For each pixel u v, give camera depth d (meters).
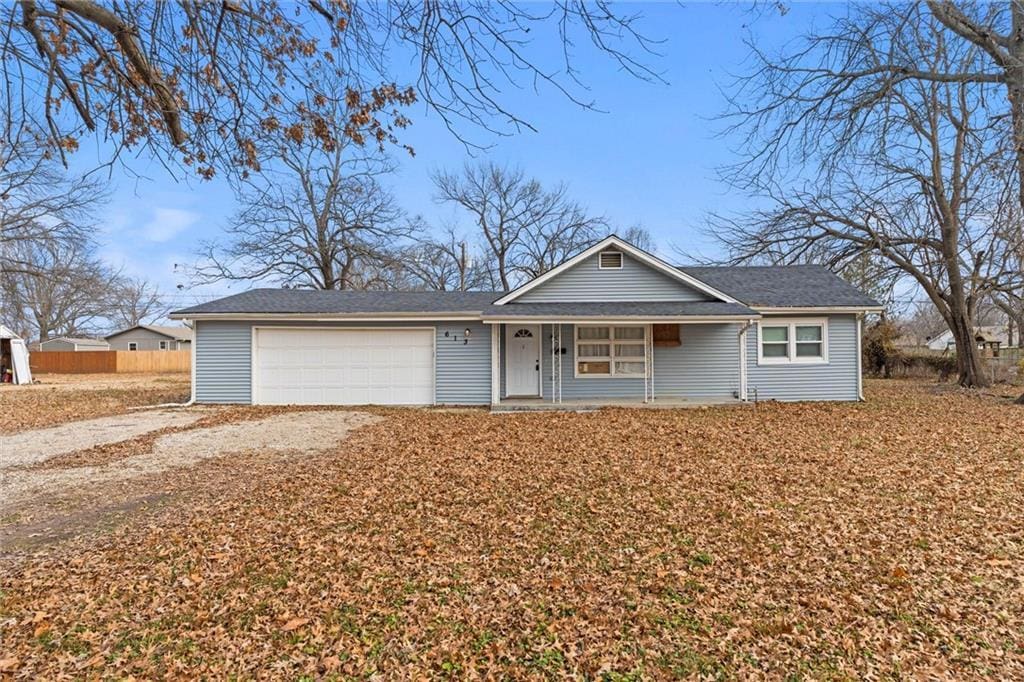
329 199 30.00
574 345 15.12
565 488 6.50
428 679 2.99
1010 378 21.97
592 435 10.00
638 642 3.31
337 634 3.44
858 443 8.92
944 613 3.59
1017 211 9.67
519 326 15.27
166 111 4.09
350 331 15.20
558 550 4.70
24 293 36.81
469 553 4.66
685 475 7.01
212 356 15.09
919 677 2.96
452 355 15.20
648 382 15.02
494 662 3.14
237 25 4.12
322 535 5.08
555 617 3.62
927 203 18.66
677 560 4.46
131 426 11.49
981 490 6.19
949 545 4.66
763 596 3.85
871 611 3.63
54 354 38.22
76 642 3.37
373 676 3.02
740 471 7.17
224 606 3.80
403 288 37.19
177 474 7.35
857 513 5.48
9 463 8.03
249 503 6.03
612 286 15.34
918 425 10.70
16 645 3.33
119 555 4.65
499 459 8.06
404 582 4.14
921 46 11.26
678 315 13.54
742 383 14.91
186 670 3.08
